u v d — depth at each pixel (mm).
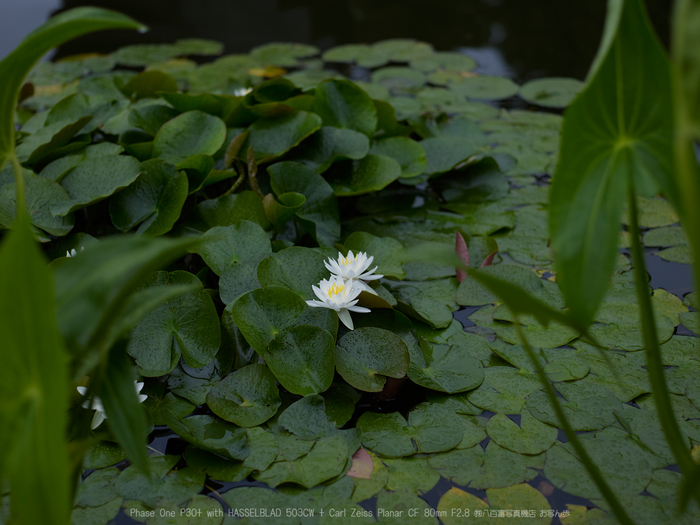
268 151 2637
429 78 3605
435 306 2424
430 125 2908
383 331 2299
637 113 1928
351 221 2658
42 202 2445
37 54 1814
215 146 2578
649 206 2686
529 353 1958
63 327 1700
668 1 4027
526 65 3754
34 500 1683
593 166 1926
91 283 1635
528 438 2205
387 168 2621
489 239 2555
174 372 2303
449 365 2307
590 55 3873
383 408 2260
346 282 2334
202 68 3732
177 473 2168
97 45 4141
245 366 2277
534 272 2480
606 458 2176
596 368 2307
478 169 2807
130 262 1590
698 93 1496
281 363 2256
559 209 1921
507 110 3205
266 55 3957
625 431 2209
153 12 4711
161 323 2299
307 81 3527
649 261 2525
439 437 2211
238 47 4168
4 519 2107
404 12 4730
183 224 2492
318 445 2195
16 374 1624
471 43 4117
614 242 1925
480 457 2184
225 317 2338
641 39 1902
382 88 3428
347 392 2277
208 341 2289
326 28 4484
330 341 2279
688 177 1586
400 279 2475
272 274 2363
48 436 1609
